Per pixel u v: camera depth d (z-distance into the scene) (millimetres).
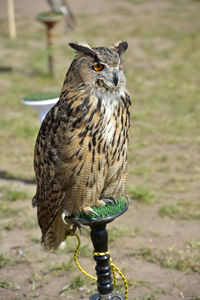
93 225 6438
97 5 46906
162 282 8945
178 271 9289
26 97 12633
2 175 14289
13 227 11148
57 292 8742
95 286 8883
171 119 19453
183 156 15398
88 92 6426
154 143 16891
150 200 12273
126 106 6727
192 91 23219
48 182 6969
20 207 12117
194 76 25656
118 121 6621
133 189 12570
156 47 32062
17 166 15023
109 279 6664
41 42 34312
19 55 30859
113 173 6961
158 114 20094
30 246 10344
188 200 12375
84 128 6453
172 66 27656
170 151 16062
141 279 9047
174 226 11086
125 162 7059
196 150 16094
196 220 11344
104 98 6449
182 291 8648
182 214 11609
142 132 18078
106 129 6512
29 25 39688
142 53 30672
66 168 6680
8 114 20500
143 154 15859
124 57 6902
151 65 28031
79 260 9750
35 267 9555
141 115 19703
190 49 31391
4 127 18656
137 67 27562
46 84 24781
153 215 11648
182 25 37906
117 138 6684
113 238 10438
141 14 42750
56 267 9492
